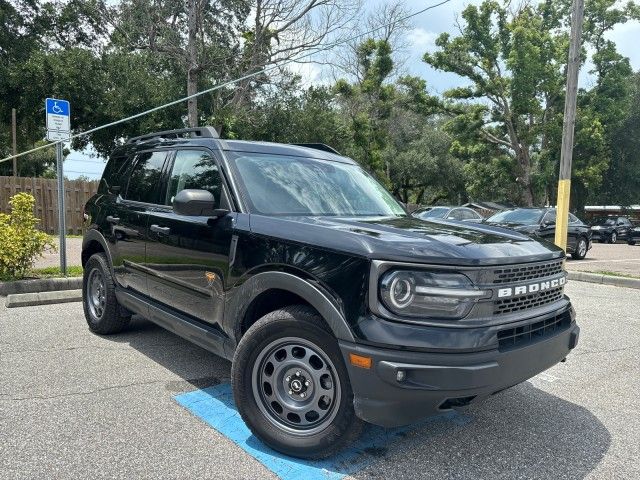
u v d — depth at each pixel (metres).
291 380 3.01
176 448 3.06
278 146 4.27
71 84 20.61
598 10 31.27
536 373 2.98
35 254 7.71
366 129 26.66
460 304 2.63
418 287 2.61
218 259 3.46
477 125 32.91
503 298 2.79
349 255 2.76
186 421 3.42
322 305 2.77
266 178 3.80
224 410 3.61
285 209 3.62
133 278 4.63
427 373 2.53
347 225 3.17
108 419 3.42
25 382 4.04
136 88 21.36
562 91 31.48
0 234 7.19
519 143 33.16
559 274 3.37
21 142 29.20
